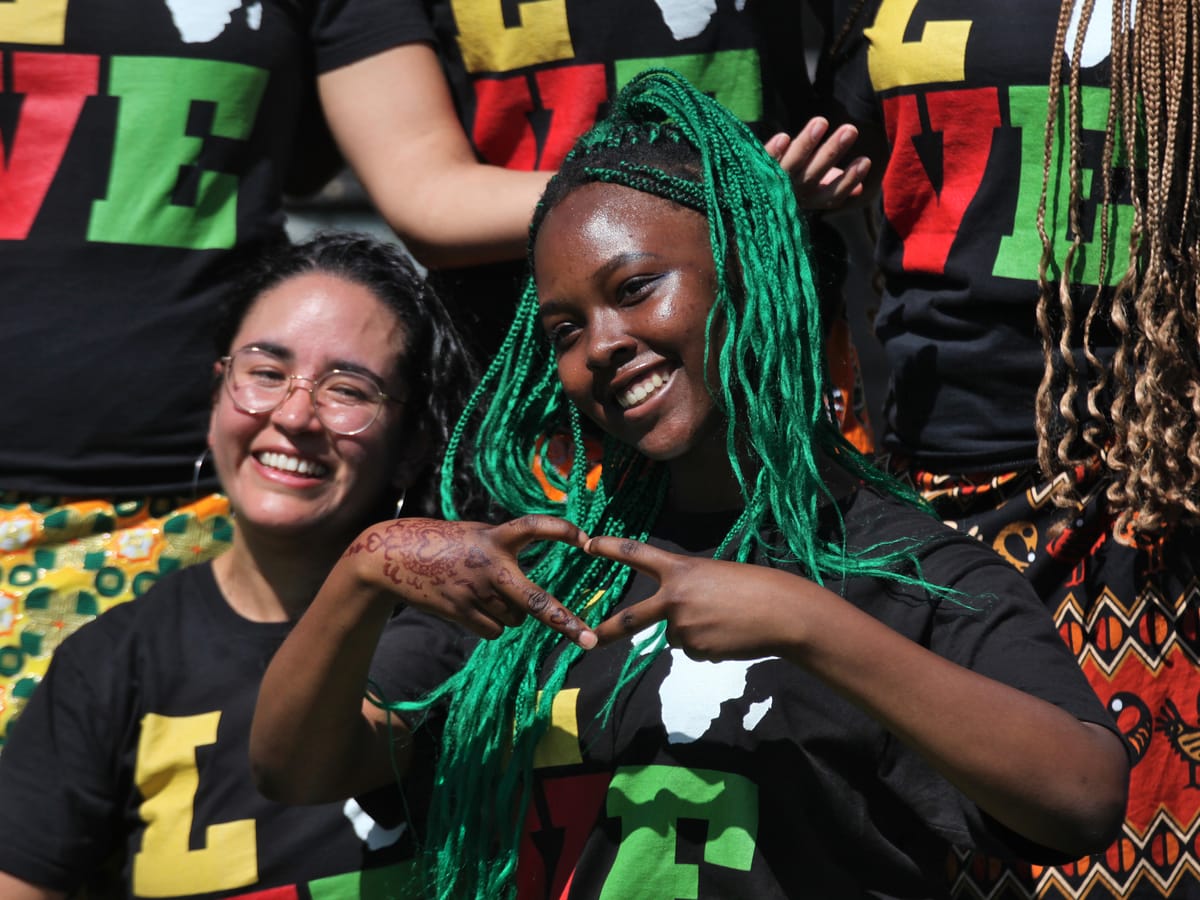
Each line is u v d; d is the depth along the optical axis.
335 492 3.00
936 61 3.05
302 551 3.00
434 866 2.57
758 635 2.14
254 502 2.96
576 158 2.62
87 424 3.21
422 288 3.16
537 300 2.74
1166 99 2.87
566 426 3.11
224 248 3.31
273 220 3.40
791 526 2.41
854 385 3.54
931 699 2.13
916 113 3.10
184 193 3.28
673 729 2.38
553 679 2.49
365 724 2.55
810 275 2.50
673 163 2.52
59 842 2.82
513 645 2.53
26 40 3.26
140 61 3.27
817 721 2.34
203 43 3.28
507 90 3.32
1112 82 2.89
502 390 2.81
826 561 2.40
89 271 3.23
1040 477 2.98
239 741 2.80
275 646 2.92
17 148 3.27
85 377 3.21
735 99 3.25
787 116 3.37
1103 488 2.93
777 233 2.49
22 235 3.24
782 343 2.43
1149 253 2.88
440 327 3.15
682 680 2.41
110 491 3.24
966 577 2.37
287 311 3.03
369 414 3.01
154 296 3.25
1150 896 2.82
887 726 2.17
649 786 2.37
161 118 3.27
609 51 3.23
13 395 3.20
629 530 2.64
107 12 3.27
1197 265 2.87
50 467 3.22
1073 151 2.92
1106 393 2.93
